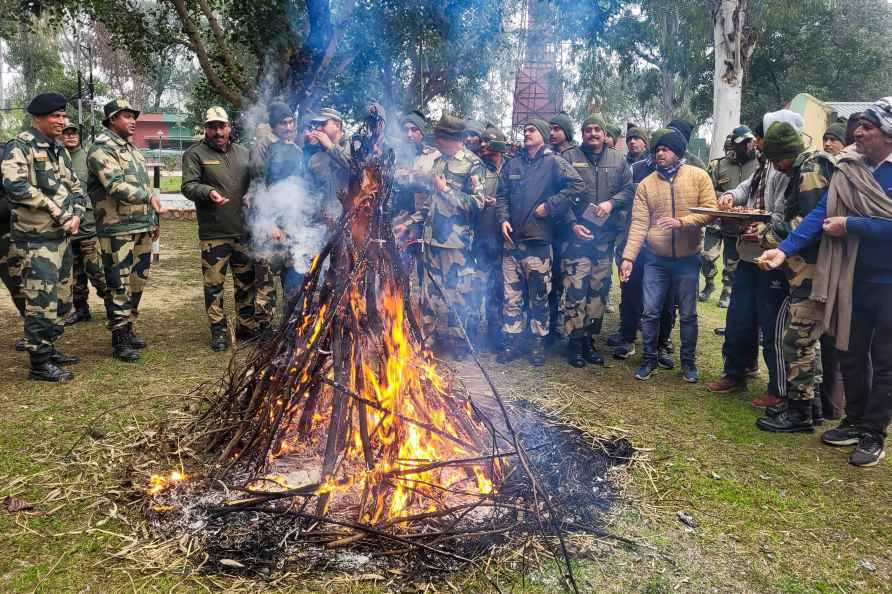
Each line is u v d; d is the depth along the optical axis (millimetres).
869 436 4008
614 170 6195
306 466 3451
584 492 3408
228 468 3332
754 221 4691
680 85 28906
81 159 6883
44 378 4961
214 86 11195
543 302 5812
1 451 3713
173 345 6059
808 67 32875
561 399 4961
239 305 6199
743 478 3754
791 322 4352
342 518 2998
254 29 10875
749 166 7453
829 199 3936
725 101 16891
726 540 3094
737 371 5273
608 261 6188
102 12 11133
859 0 32094
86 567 2689
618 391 5250
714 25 16844
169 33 11609
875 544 3102
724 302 8734
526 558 2818
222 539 2852
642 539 3053
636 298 6234
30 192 4707
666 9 21094
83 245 6758
